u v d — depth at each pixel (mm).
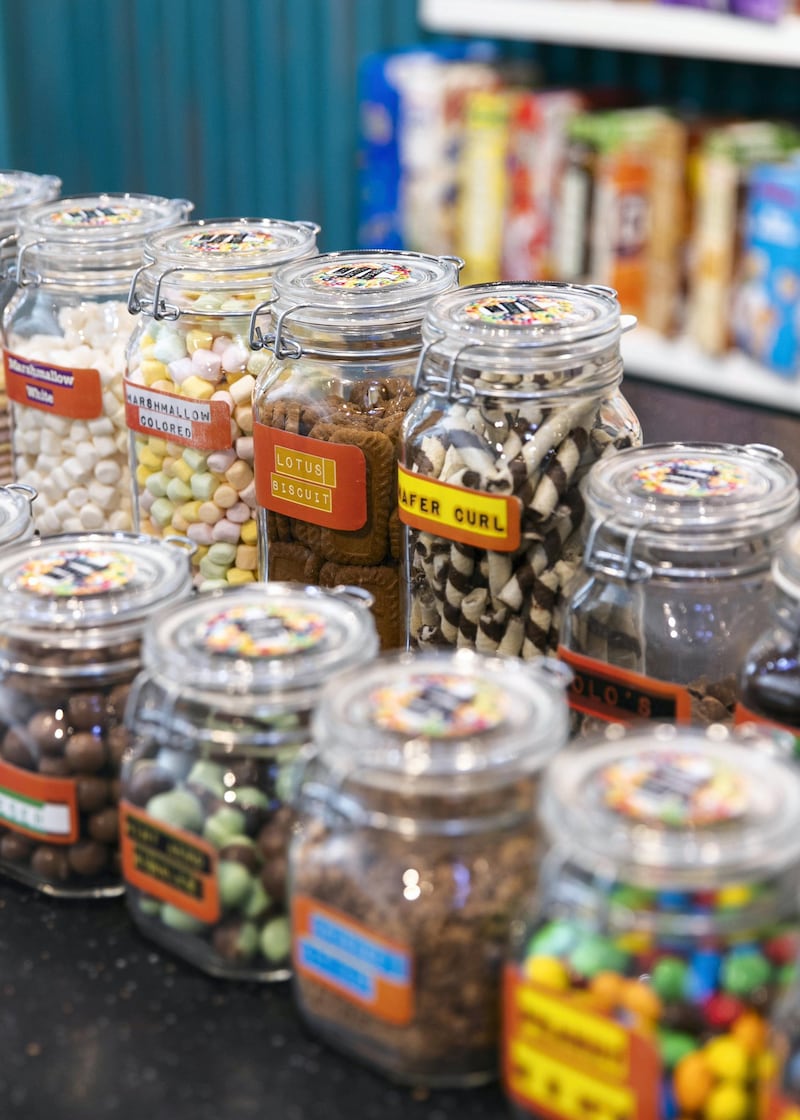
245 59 3301
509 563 1042
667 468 988
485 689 786
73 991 879
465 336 1022
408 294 1128
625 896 670
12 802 950
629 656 963
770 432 1577
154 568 956
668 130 2270
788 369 2170
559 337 1012
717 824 662
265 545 1220
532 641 1061
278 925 864
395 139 2672
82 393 1330
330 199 3299
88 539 1000
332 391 1145
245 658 820
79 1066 819
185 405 1226
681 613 946
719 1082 663
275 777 855
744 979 667
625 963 678
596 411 1062
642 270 2363
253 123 3359
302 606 892
